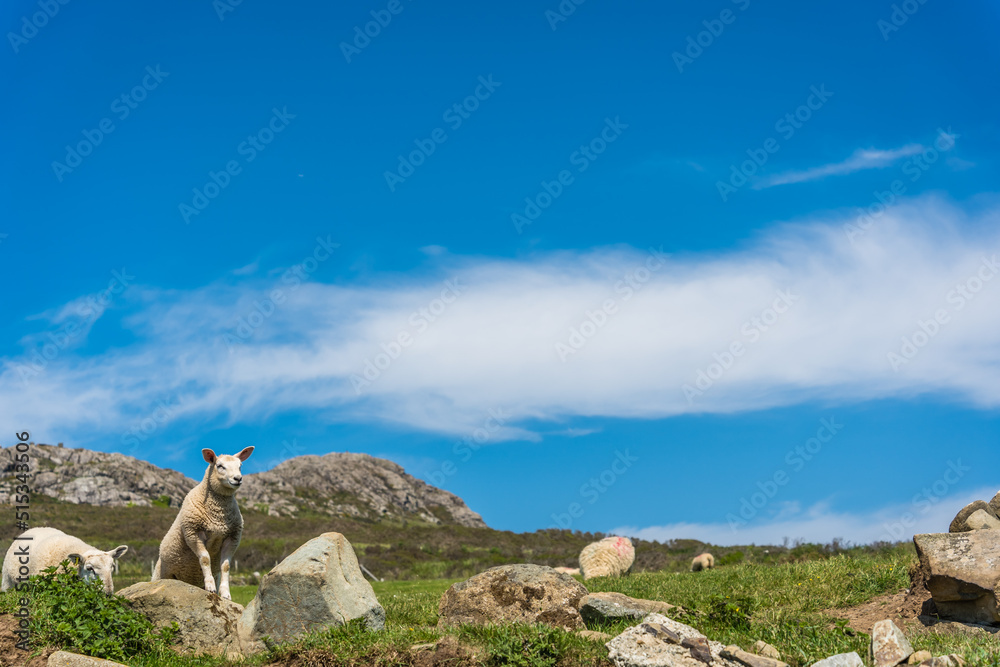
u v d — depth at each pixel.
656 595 13.53
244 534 51.16
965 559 9.42
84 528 45.12
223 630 10.46
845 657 7.42
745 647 8.47
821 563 14.70
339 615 9.80
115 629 9.82
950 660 7.22
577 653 7.95
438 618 10.93
